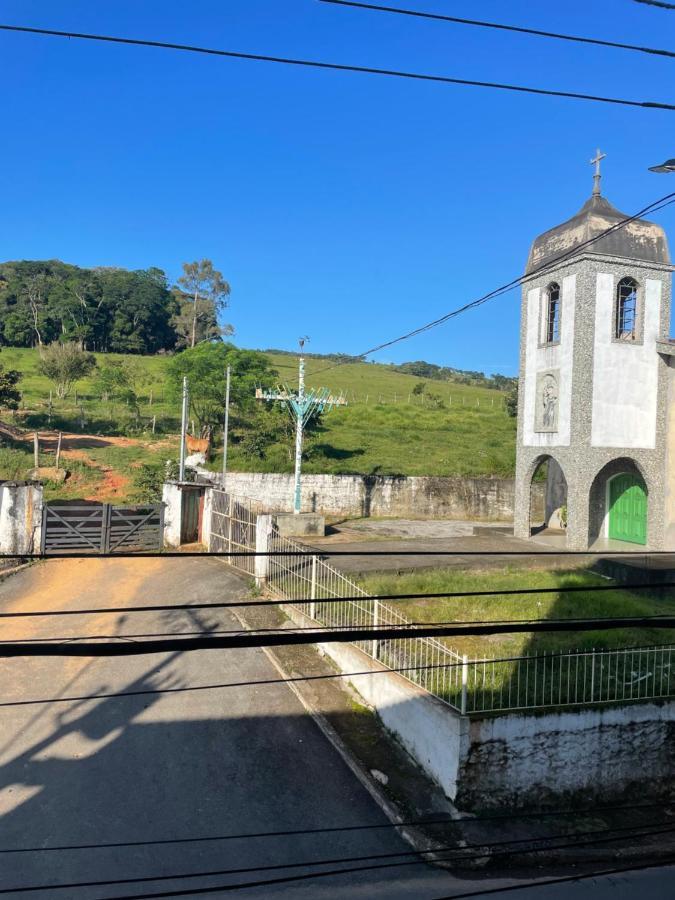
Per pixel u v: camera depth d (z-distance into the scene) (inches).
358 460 1451.8
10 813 328.5
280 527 947.3
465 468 1427.2
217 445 1419.8
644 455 799.1
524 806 362.3
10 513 733.3
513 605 571.2
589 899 307.0
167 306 3599.9
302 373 995.9
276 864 308.5
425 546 834.2
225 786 361.1
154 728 408.5
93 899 280.1
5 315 3230.8
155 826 327.3
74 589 665.6
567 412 800.9
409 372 3846.0
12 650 142.6
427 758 376.5
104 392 1940.2
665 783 394.9
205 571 737.0
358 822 339.0
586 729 376.2
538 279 859.4
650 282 804.0
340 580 589.6
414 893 298.5
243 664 495.8
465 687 357.7
